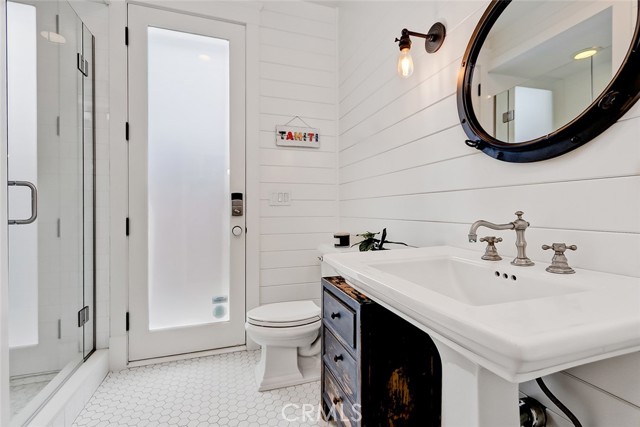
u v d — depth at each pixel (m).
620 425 0.60
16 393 1.32
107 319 1.85
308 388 1.64
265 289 2.21
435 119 1.30
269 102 2.22
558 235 0.81
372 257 0.96
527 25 0.89
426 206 1.36
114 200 1.86
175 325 2.01
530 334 0.38
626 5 0.66
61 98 1.61
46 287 1.48
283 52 2.27
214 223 2.10
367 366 0.96
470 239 0.77
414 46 1.44
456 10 1.19
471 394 0.56
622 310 0.46
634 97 0.65
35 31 1.49
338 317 1.14
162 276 1.98
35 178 1.46
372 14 1.86
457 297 0.93
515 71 0.92
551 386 0.75
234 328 2.12
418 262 0.96
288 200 2.27
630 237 0.66
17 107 1.41
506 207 0.97
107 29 1.88
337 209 2.39
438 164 1.28
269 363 1.66
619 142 0.68
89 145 1.80
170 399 1.54
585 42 0.74
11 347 1.32
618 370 0.61
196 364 1.91
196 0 2.03
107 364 1.79
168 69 2.00
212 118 2.11
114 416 1.41
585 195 0.75
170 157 2.01
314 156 2.34
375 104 1.82
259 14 2.19
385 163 1.70
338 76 2.40
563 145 0.78
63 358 1.54
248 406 1.48
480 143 1.03
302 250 2.30
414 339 1.01
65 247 1.61
